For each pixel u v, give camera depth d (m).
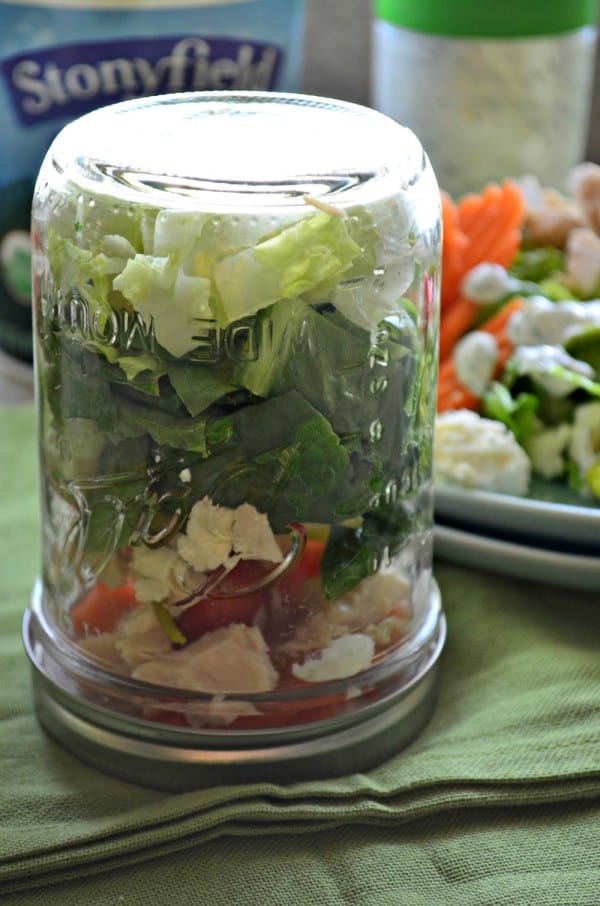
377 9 1.18
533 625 0.76
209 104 0.68
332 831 0.62
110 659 0.64
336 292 0.58
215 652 0.62
